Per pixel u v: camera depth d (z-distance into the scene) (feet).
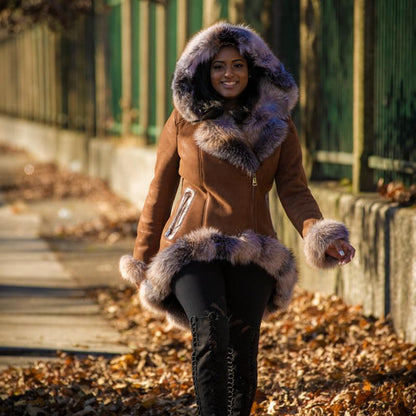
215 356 25.95
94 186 115.85
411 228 41.01
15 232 82.17
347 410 31.09
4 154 186.80
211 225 27.30
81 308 52.37
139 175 96.99
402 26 48.85
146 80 101.65
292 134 28.32
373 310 45.62
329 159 57.26
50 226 86.07
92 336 45.78
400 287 42.27
